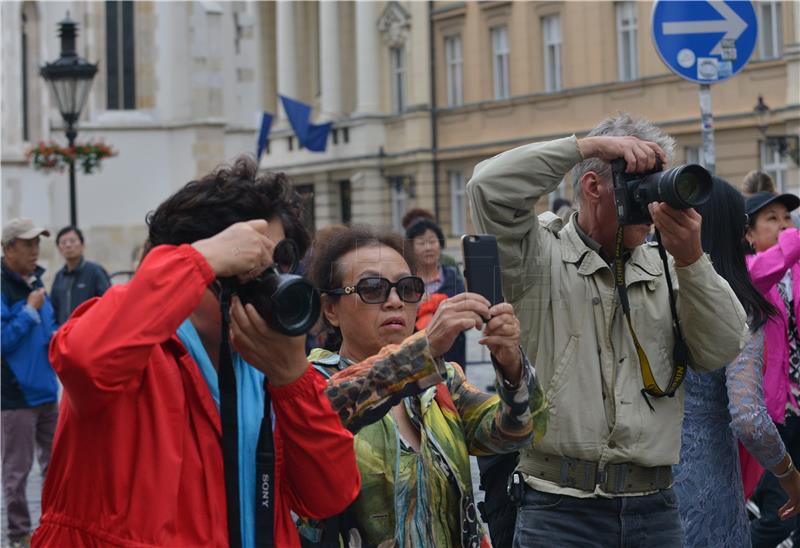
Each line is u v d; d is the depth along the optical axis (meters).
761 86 37.69
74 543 3.28
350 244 4.45
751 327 5.88
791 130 36.31
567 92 45.97
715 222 5.95
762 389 5.89
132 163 45.84
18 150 45.62
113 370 3.14
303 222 3.65
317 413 3.51
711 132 10.25
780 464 5.90
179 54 45.81
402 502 4.14
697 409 5.86
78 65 22.45
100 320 3.16
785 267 6.91
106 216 45.81
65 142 45.62
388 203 56.41
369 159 56.25
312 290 3.30
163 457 3.28
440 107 53.25
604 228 5.12
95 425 3.26
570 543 5.05
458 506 4.25
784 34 36.69
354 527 4.12
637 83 42.75
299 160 61.38
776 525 7.29
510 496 5.26
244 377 3.53
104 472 3.27
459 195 52.75
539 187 4.89
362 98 56.97
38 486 12.87
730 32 10.03
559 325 5.09
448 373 4.47
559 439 5.05
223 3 46.44
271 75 68.38
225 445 3.42
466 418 4.39
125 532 3.25
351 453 3.59
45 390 11.10
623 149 4.81
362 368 3.96
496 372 4.12
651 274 5.14
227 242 3.26
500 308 4.00
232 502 3.40
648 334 5.09
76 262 14.84
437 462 4.23
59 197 45.84
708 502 5.83
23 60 47.09
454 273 7.84
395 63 56.25
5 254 11.10
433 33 53.31
